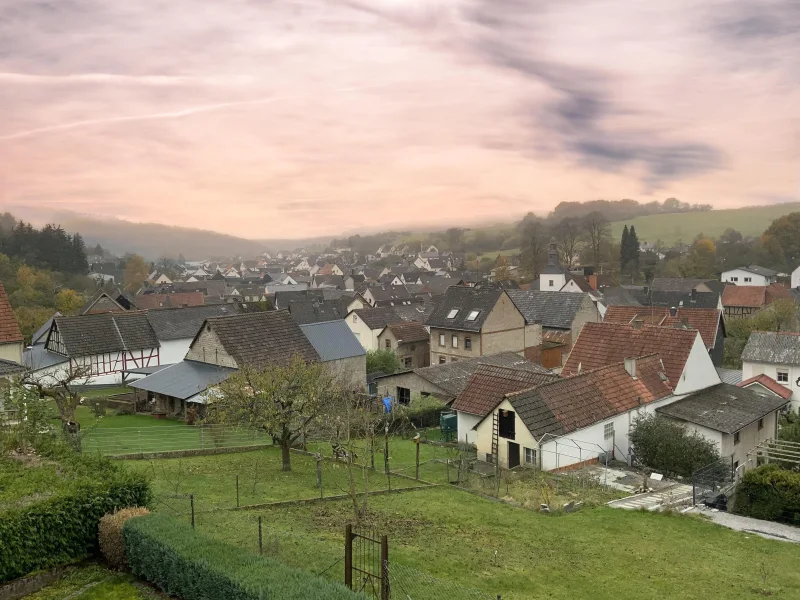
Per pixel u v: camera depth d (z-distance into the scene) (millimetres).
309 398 30328
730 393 40125
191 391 40562
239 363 42125
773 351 48500
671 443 32031
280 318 47625
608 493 28344
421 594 15164
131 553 16281
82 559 17141
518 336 63406
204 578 14266
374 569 16328
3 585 15547
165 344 58031
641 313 59156
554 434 31422
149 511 17734
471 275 157125
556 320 68500
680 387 38594
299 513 22500
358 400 36219
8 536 15664
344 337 52750
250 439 36781
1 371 34281
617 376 36688
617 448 34812
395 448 36875
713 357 54344
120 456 31438
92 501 17312
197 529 17250
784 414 43312
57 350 55031
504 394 34375
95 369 53906
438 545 20203
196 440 35688
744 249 170500
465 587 16609
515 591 17219
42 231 147375
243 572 13914
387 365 59562
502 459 33031
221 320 44750
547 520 23922
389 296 128125
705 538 22828
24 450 21688
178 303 115000
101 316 56531
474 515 23875
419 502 25281
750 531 23844
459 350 62250
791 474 26000
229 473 28875
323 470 30484
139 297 114188
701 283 113500
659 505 26500
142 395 46094
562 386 34156
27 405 24516
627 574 19156
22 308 81375
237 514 20750
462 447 35688
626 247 157125
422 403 42875
